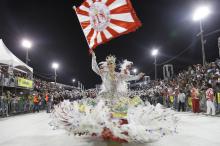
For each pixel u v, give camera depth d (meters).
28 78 24.92
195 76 22.34
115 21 5.67
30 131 9.15
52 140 7.14
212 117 13.27
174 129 5.53
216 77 16.80
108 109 4.96
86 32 5.99
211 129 8.66
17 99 20.31
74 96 26.39
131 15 5.54
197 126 9.48
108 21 5.73
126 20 5.57
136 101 5.78
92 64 5.88
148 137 4.91
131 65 6.05
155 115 5.26
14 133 8.70
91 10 5.95
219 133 7.79
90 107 5.12
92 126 4.88
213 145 6.08
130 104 5.61
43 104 27.84
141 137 4.85
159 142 6.43
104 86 5.94
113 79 5.86
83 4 6.07
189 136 7.27
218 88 15.83
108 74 5.89
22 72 24.36
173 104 20.72
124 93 5.90
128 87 6.08
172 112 5.61
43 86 31.20
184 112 17.77
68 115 5.39
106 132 4.92
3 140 7.29
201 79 19.97
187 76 24.67
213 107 14.52
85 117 4.92
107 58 5.97
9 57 19.70
